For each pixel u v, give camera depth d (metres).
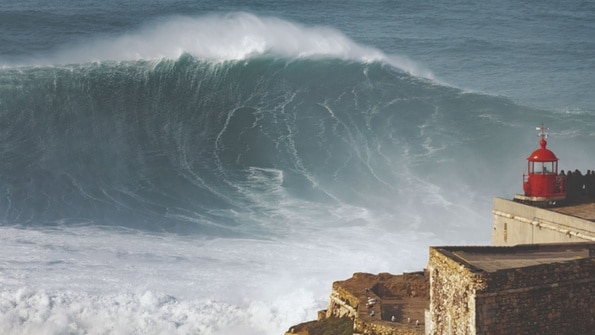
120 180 62.91
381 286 34.16
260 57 79.44
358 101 75.81
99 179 63.09
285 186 60.88
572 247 27.34
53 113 72.56
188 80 77.31
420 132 70.00
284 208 56.50
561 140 67.94
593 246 27.36
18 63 79.25
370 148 67.44
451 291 25.25
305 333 32.59
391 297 33.94
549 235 30.62
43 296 41.38
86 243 49.91
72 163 65.88
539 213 31.11
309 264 46.56
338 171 63.59
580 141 67.81
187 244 49.94
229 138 70.00
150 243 50.12
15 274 44.44
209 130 71.56
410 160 65.00
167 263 46.62
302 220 54.12
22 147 68.31
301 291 42.88
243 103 76.06
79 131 70.81
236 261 47.00
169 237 51.47
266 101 76.06
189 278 44.44
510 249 27.11
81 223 54.59
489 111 73.31
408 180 61.38
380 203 57.31
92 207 57.91
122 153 67.69
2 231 52.09
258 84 77.81
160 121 73.19
